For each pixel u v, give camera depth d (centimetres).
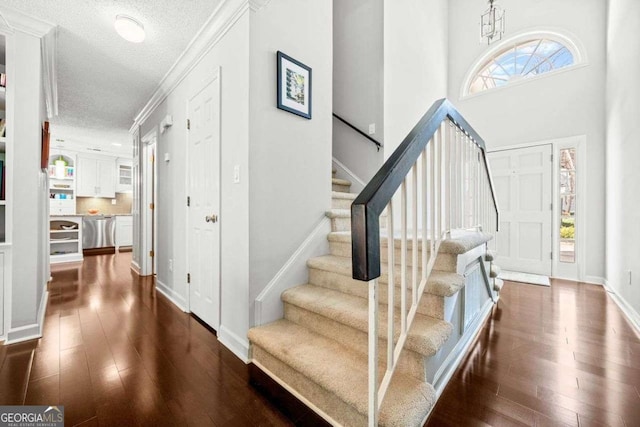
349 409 114
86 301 277
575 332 206
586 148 366
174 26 210
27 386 141
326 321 157
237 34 182
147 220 387
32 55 202
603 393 137
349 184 308
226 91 195
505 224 425
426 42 400
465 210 202
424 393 115
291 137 196
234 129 184
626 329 212
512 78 429
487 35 328
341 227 229
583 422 118
